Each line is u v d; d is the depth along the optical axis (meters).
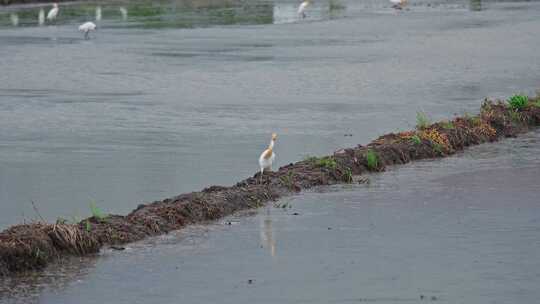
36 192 18.36
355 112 28.19
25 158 21.58
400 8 75.50
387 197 17.73
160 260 14.05
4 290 12.78
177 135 24.38
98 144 23.20
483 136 23.31
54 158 21.56
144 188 18.56
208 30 58.31
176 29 58.91
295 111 28.44
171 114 27.94
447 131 22.73
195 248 14.59
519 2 81.12
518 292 12.74
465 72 38.41
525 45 49.09
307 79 36.06
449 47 48.34
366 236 15.27
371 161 19.92
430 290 12.83
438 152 21.59
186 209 16.00
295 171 18.92
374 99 31.00
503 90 33.06
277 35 55.09
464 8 75.31
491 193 18.05
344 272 13.57
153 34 55.59
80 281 13.16
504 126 24.38
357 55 44.44
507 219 16.23
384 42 50.81
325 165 19.31
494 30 57.22
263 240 15.02
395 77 36.78
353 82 35.38
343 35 55.06
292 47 48.12
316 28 59.62
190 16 69.12
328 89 33.56
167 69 39.09
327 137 24.03
